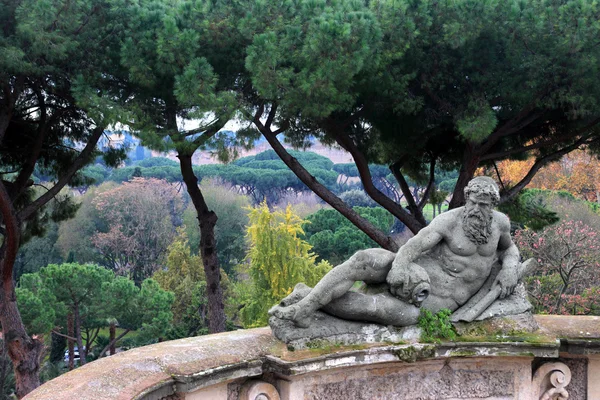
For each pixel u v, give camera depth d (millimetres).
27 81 10734
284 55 9430
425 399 5805
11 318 11297
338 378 5449
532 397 6023
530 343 5633
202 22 9766
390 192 44625
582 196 31594
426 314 5605
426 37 10297
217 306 12828
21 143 12570
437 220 5738
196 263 27047
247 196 42562
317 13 9453
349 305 5418
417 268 5559
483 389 5945
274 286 17016
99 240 36938
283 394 5227
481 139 9977
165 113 10719
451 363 5879
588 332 6051
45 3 8727
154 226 38125
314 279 17516
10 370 15336
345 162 57188
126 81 10508
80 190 45938
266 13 9547
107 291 18750
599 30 9500
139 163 57031
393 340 5488
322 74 8945
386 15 9883
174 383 4547
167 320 19344
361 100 11438
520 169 27438
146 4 9906
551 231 17891
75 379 4277
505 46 10250
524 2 9805
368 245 28328
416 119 11375
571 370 6195
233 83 10680
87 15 9688
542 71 9938
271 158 53500
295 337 5211
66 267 18500
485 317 5801
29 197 13609
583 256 17594
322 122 11555
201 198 12758
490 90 10680
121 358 4742
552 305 17625
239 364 4875
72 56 9789
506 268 5887
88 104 9141
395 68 10305
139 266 37906
